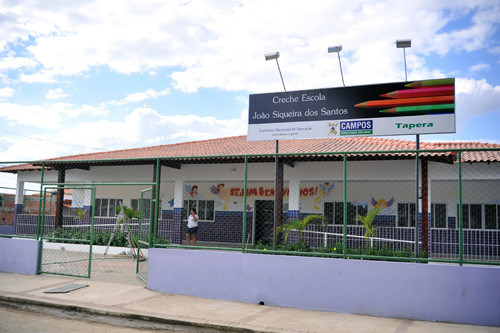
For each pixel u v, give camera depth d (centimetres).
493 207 1639
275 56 1205
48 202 1877
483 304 687
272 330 648
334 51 1171
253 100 1204
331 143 1742
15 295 840
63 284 952
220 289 846
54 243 1695
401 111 1072
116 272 1155
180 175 1828
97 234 1675
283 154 855
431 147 1533
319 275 776
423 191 1340
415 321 707
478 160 1415
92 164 1917
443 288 707
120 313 737
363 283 747
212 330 672
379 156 1409
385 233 1702
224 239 2041
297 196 1612
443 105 1041
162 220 1898
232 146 1959
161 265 905
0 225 1938
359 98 1110
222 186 2072
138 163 1845
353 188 1827
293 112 1162
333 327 666
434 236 1484
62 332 636
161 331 665
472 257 1392
